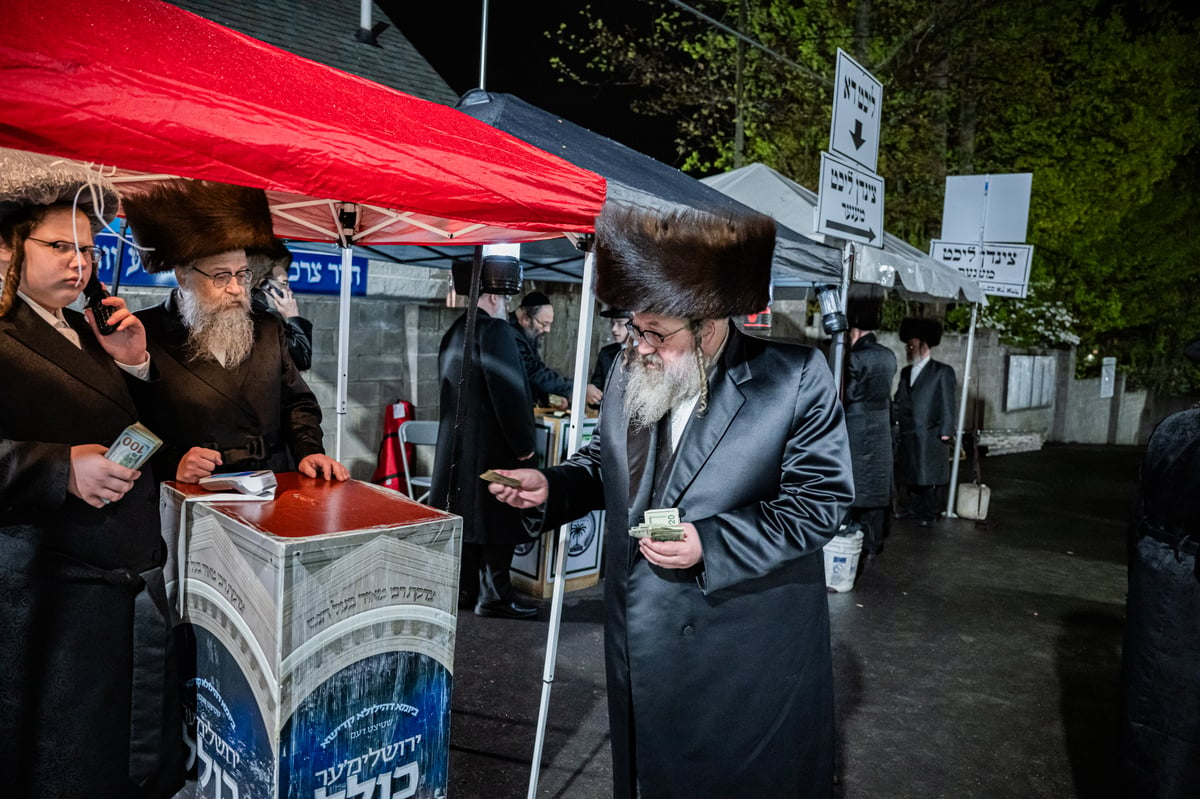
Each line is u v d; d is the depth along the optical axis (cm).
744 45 1402
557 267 555
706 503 184
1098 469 1305
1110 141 1616
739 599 184
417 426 586
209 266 218
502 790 298
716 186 655
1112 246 1850
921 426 801
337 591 166
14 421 173
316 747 167
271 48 192
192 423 226
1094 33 1564
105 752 184
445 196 184
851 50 1349
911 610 547
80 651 180
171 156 142
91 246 180
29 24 132
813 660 192
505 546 465
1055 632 516
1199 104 1647
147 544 192
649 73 1436
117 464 169
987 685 428
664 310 172
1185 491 246
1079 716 394
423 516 186
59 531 179
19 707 174
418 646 185
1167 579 247
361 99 190
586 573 533
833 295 471
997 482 1120
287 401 264
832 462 186
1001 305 1678
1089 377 1878
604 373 604
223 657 180
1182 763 246
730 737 185
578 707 368
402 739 184
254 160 153
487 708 362
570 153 321
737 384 188
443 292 677
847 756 344
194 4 679
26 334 176
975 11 1362
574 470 216
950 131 1630
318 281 594
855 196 496
